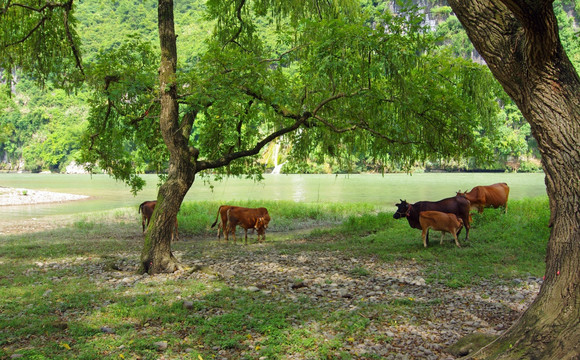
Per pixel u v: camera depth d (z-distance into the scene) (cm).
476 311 567
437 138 1068
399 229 1348
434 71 1056
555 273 345
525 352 336
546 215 1179
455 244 1026
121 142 1174
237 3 1252
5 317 551
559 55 343
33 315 555
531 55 343
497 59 369
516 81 365
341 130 1030
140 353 434
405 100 961
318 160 1353
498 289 668
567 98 345
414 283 716
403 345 457
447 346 453
